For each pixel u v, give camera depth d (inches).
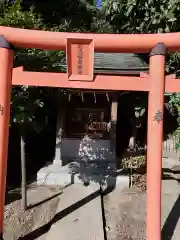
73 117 319.6
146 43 173.2
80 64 171.0
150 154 178.2
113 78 175.3
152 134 177.3
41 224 215.5
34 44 173.9
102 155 316.8
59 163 306.5
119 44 173.2
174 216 232.4
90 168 299.3
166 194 271.3
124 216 230.5
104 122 319.0
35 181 297.7
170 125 385.7
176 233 208.2
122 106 356.5
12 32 171.2
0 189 176.7
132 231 208.4
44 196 262.5
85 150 319.9
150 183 178.5
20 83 175.3
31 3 382.3
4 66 172.6
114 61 273.7
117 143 373.1
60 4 429.4
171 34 170.6
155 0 216.4
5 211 233.3
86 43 166.9
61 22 413.7
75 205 243.0
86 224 212.2
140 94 289.4
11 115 213.8
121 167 309.6
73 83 174.9
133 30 247.9
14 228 209.6
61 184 289.1
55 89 274.5
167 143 381.7
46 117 327.6
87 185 285.6
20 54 210.1
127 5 230.5
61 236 196.1
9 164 324.2
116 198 263.9
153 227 177.3
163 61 175.2
